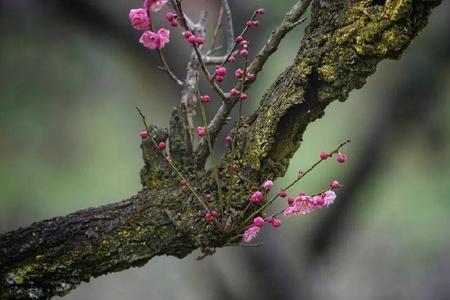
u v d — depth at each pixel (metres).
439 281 12.17
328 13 3.46
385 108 9.41
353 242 11.91
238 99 3.53
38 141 11.34
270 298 8.96
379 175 10.21
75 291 15.03
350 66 3.41
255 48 7.87
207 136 3.45
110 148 12.58
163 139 3.67
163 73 8.48
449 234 13.10
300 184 12.73
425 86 9.16
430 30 8.86
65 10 8.18
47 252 3.49
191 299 14.70
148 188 3.63
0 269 3.47
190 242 3.54
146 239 3.52
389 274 13.07
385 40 3.37
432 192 12.58
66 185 12.55
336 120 12.58
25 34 8.87
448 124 9.59
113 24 8.16
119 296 14.97
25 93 9.48
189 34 3.41
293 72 3.48
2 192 12.02
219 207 3.48
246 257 8.85
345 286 12.88
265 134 3.50
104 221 3.54
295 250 9.79
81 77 9.66
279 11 8.16
